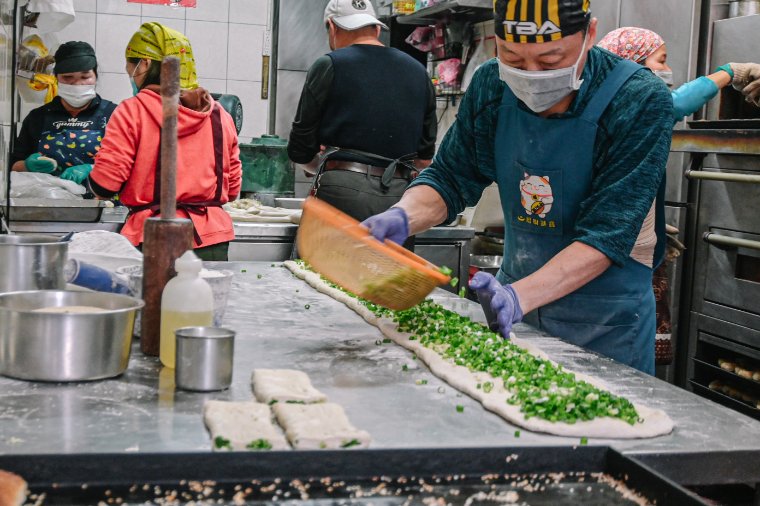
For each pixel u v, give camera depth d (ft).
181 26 20.17
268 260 13.88
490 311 6.72
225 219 11.60
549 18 6.25
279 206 15.99
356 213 12.69
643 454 4.42
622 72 7.04
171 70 5.56
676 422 5.03
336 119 12.65
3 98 11.58
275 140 17.16
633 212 6.74
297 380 5.31
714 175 11.52
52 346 5.12
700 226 12.45
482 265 15.30
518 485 4.30
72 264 6.36
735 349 11.77
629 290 7.63
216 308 6.24
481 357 5.92
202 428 4.48
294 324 7.27
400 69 12.88
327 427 4.37
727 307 11.94
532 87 6.65
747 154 10.91
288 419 4.49
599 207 6.86
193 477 4.08
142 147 10.60
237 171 12.27
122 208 14.79
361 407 5.03
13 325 5.16
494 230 16.40
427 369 5.97
